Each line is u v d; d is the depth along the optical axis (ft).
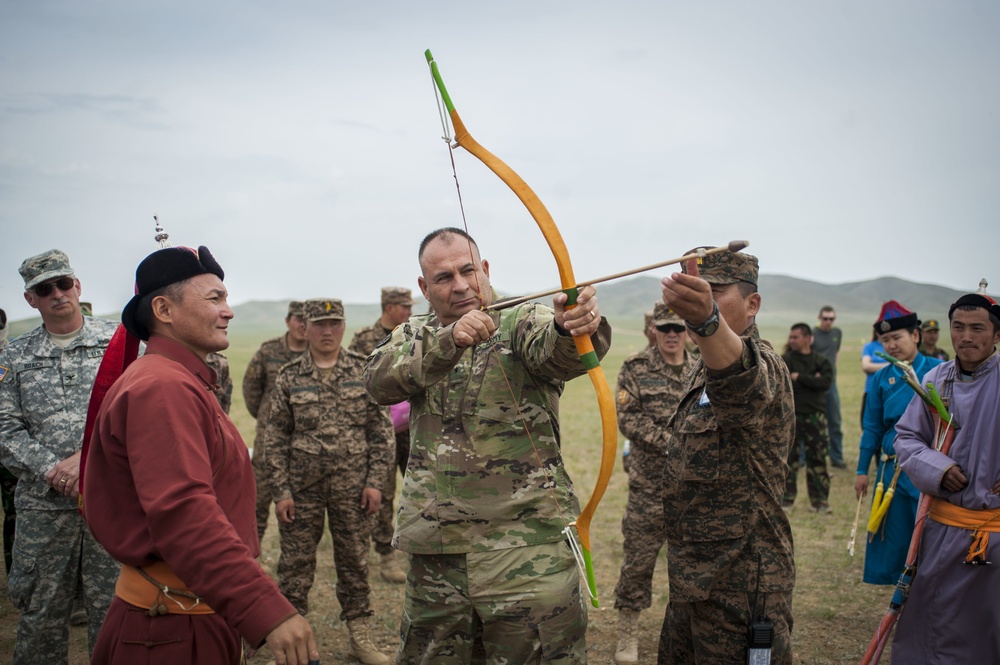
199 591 7.78
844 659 16.42
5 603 19.84
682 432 11.24
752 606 10.78
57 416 14.12
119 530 8.45
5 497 18.66
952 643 12.48
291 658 7.69
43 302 14.30
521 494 10.34
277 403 17.28
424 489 10.57
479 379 10.51
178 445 8.09
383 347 11.02
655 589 20.79
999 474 12.18
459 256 10.71
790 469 29.91
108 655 8.61
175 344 9.15
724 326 8.82
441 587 10.46
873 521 16.29
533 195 9.49
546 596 10.12
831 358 39.01
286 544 17.04
